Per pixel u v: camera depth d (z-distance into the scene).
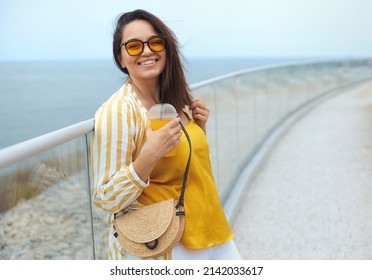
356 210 4.44
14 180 1.52
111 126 1.74
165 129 1.70
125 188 1.70
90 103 124.69
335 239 3.80
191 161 1.90
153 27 1.96
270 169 6.12
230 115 5.02
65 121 97.50
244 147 5.85
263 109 7.36
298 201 4.78
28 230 1.62
